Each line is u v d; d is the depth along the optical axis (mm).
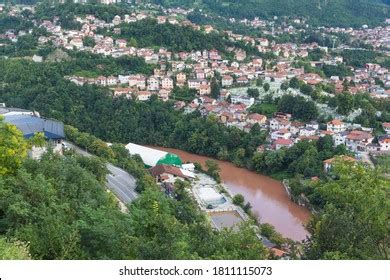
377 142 128125
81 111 156375
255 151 133250
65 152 90188
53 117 150125
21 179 40438
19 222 36406
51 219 34781
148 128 152125
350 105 148375
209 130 143375
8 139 48438
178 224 40031
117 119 153125
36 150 68312
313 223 48531
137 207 40156
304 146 124875
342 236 38844
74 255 33281
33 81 169625
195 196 102250
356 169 40531
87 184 51531
